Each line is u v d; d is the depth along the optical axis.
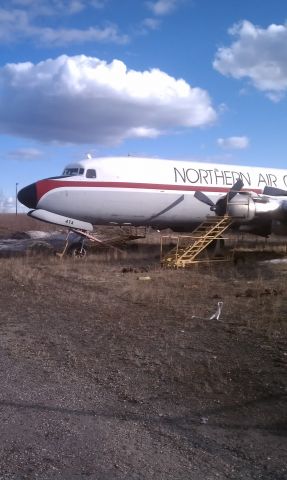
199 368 6.85
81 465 4.15
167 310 11.00
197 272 17.59
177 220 23.14
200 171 23.25
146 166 22.14
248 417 5.21
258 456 4.37
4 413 5.21
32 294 13.14
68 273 17.30
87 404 5.52
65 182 20.80
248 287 14.23
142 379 6.39
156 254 23.22
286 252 23.25
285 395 5.82
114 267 18.95
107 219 21.88
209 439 4.69
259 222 21.67
